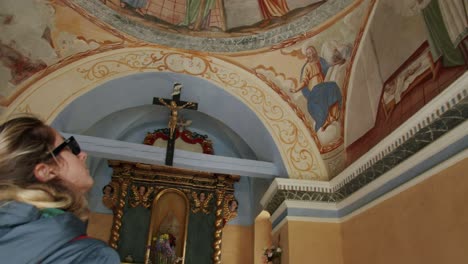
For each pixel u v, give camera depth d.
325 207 7.07
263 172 7.55
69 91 6.88
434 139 4.65
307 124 7.69
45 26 6.79
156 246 9.34
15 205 0.94
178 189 10.30
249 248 10.16
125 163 10.07
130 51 7.39
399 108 5.60
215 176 10.56
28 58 6.71
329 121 7.48
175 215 10.09
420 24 5.22
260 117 7.60
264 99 7.75
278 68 7.71
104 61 7.23
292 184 7.08
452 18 4.59
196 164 7.41
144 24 7.30
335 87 7.34
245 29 7.47
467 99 4.04
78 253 0.88
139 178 10.12
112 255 0.94
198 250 9.78
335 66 7.27
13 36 6.55
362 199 6.36
